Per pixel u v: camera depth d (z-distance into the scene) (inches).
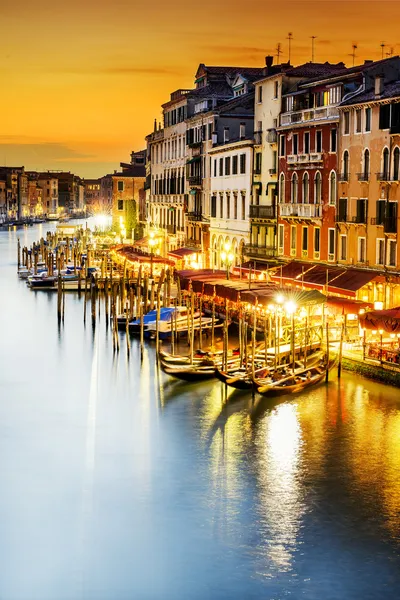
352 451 1284.4
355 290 1854.1
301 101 2345.0
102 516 1074.1
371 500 1116.5
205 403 1545.3
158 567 956.0
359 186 2025.1
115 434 1381.6
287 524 1050.1
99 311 2496.3
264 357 1726.1
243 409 1497.3
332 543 1006.4
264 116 2591.0
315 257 2251.5
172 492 1143.6
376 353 1654.8
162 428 1408.7
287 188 2410.2
